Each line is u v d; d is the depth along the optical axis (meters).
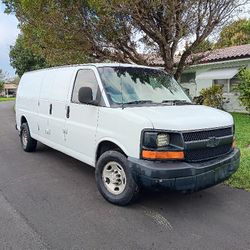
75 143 5.64
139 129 4.22
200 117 4.49
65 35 12.27
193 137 4.23
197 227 4.06
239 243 3.67
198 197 5.06
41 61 28.48
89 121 5.20
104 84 5.09
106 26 11.68
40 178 6.01
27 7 11.84
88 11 11.72
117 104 4.88
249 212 4.51
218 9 11.34
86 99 5.02
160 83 5.75
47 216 4.36
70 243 3.66
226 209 4.61
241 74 15.10
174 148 4.12
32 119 7.58
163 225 4.12
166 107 4.88
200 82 19.25
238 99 16.03
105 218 4.30
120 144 4.52
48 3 11.65
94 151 5.11
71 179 5.95
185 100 5.67
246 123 12.55
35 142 8.02
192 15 11.04
